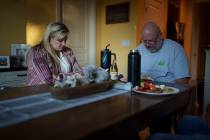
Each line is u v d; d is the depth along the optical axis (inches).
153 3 150.7
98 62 194.2
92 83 49.4
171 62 79.5
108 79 55.0
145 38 78.0
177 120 56.1
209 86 118.7
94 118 32.2
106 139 30.0
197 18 218.2
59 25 72.8
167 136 38.8
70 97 43.6
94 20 185.8
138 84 55.7
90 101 42.4
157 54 81.6
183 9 196.2
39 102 41.1
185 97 55.7
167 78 80.1
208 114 53.3
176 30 181.9
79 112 35.2
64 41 74.4
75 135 25.8
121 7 178.5
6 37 130.6
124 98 45.5
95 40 188.7
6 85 111.7
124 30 178.2
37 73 66.9
